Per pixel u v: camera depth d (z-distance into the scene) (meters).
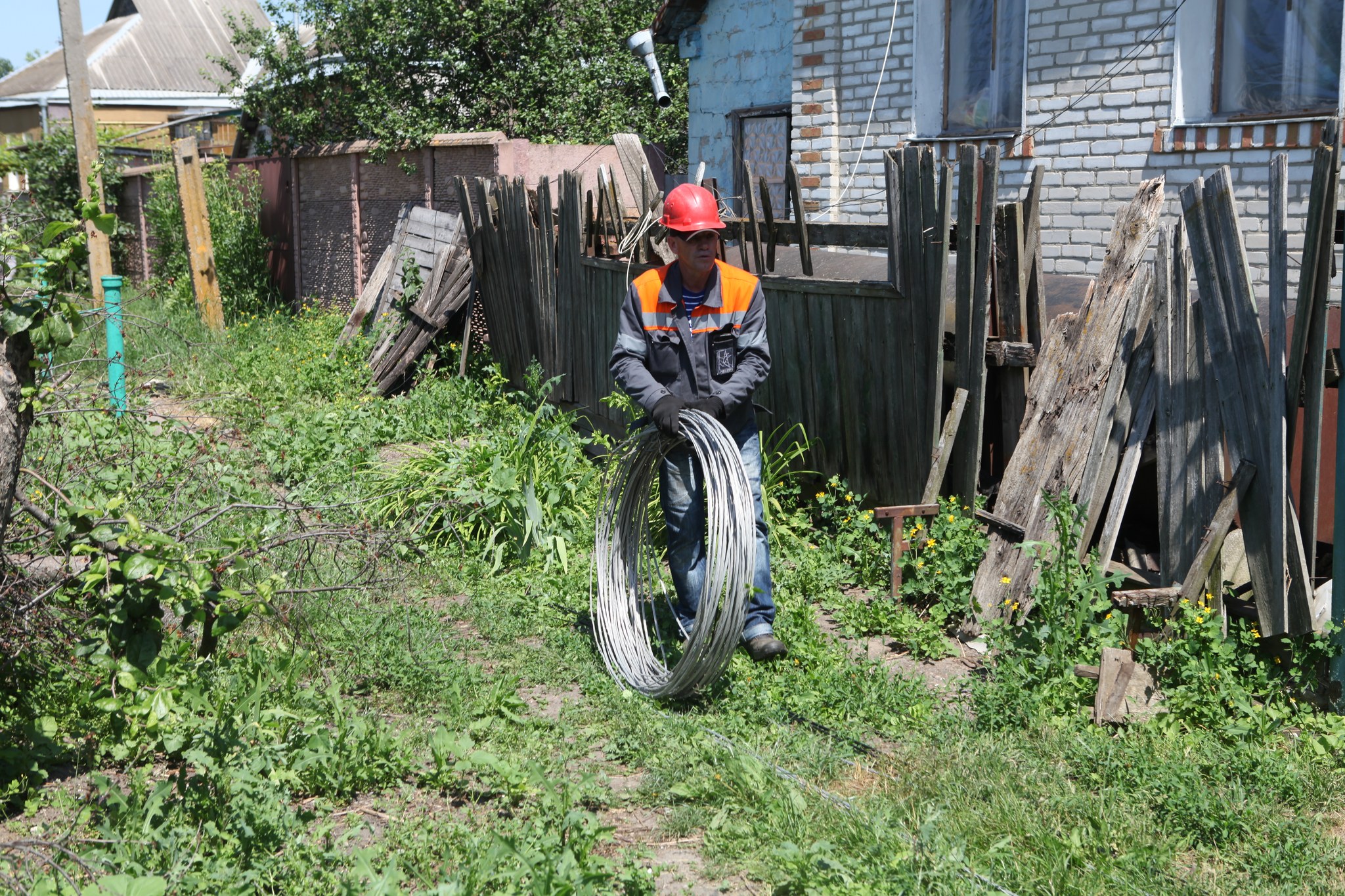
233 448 8.13
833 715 4.23
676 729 4.02
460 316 11.08
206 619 3.69
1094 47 8.31
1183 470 4.63
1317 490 4.34
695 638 4.16
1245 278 4.34
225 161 17.48
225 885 2.96
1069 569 4.70
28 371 3.40
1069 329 5.16
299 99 16.30
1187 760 3.83
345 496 6.68
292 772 3.49
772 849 3.21
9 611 3.63
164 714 3.43
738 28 11.95
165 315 14.81
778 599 5.35
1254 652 4.50
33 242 3.71
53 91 31.34
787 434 6.61
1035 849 3.30
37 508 3.62
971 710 4.32
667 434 4.60
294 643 4.53
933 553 5.33
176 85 33.69
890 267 5.76
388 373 10.77
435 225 11.26
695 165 12.96
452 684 4.32
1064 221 8.70
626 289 7.82
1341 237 4.33
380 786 3.66
